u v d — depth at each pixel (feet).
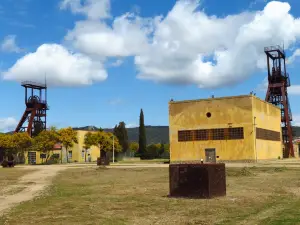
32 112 373.40
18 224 42.45
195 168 61.87
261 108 222.69
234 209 49.73
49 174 140.67
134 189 78.02
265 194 65.46
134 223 41.86
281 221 40.01
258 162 202.49
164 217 45.21
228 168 138.00
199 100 217.97
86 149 352.90
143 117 395.96
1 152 326.65
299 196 62.34
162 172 133.80
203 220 42.80
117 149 355.56
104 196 66.69
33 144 324.19
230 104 210.59
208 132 214.07
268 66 290.76
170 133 223.10
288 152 284.00
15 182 107.45
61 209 52.47
